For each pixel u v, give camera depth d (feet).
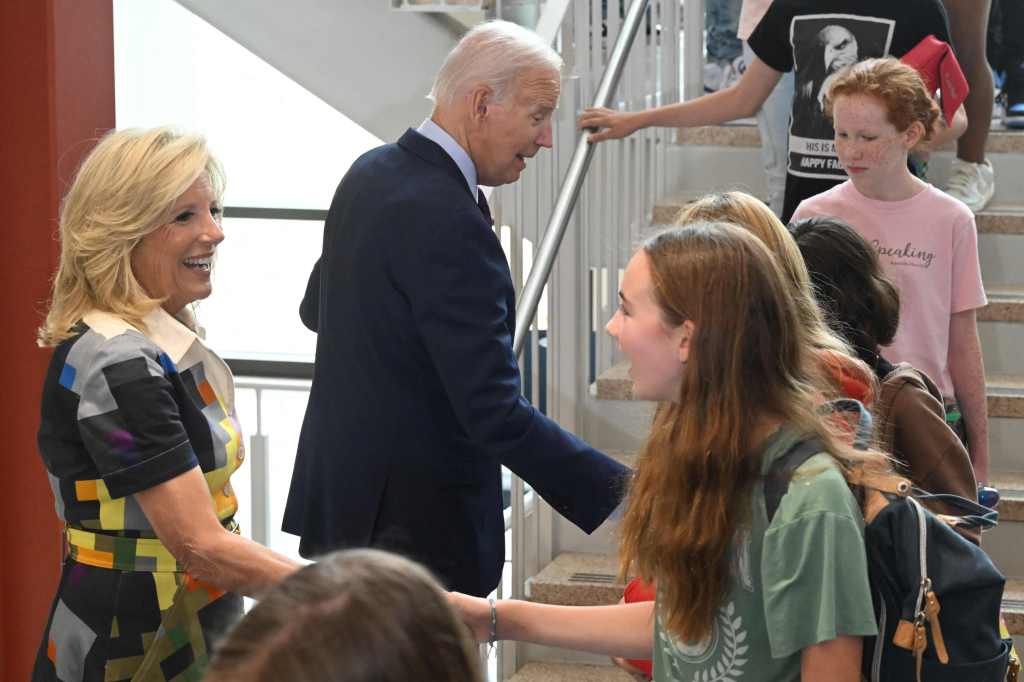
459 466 7.55
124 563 6.08
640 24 11.78
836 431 4.69
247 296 24.41
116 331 5.94
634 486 4.95
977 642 4.64
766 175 13.01
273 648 2.35
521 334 8.74
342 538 7.54
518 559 10.00
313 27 11.06
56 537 9.73
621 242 12.12
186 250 6.19
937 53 9.61
